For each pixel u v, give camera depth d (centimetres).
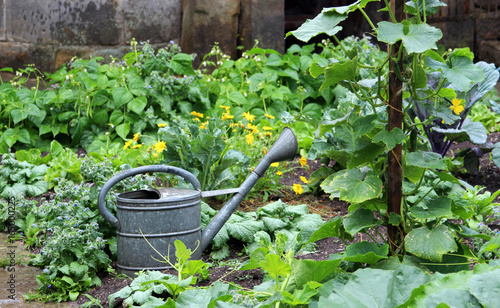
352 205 242
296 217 338
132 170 279
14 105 539
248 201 390
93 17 695
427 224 227
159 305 216
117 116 538
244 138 427
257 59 639
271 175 404
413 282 196
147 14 717
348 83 229
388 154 225
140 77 571
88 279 277
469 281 177
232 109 583
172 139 348
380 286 196
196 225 283
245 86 620
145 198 291
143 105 530
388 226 237
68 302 270
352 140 241
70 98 544
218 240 305
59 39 691
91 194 308
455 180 221
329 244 318
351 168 232
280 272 208
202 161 349
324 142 385
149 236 271
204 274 269
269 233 319
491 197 318
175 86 554
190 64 582
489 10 889
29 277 300
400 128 224
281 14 720
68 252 287
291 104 620
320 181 402
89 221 307
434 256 208
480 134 378
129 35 714
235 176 370
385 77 230
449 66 214
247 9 709
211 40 703
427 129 384
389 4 221
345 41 630
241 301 205
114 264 312
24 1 689
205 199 365
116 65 601
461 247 239
